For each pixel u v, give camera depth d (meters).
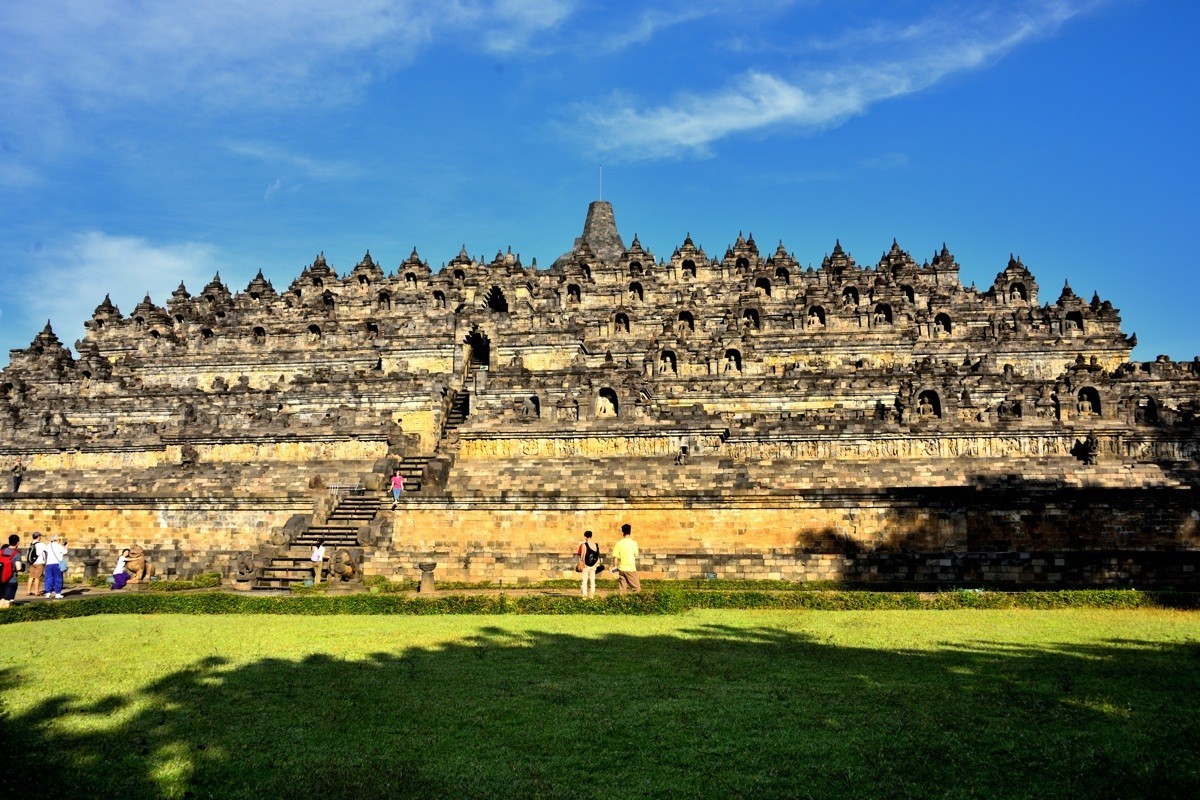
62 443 71.62
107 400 80.62
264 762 17.06
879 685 21.86
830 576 44.03
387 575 47.12
